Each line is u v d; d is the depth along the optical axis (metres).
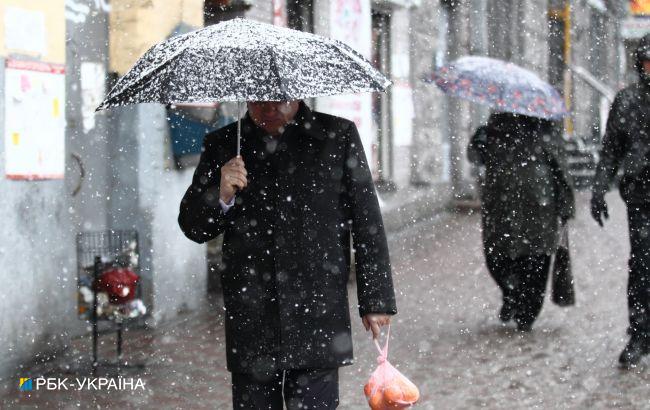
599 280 24.95
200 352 17.14
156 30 19.72
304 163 8.91
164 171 20.20
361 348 17.50
